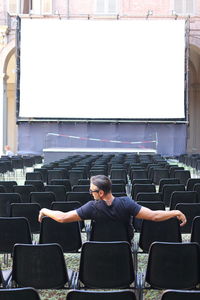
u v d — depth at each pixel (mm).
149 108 23656
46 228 5680
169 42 23500
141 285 4523
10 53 26484
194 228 5555
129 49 23625
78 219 4801
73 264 6504
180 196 7652
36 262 4426
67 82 23703
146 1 26969
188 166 18984
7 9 26766
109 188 4816
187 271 4391
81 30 23656
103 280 4457
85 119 24062
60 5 26969
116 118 23719
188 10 27094
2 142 26562
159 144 24594
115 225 4887
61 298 5293
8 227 5555
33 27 23531
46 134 24500
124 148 24656
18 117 23688
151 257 4414
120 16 26094
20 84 23578
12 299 3326
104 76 23734
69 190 10203
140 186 9109
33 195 8055
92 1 27094
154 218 4742
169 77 23562
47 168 13156
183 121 23703
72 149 21750
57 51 23641
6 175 18641
